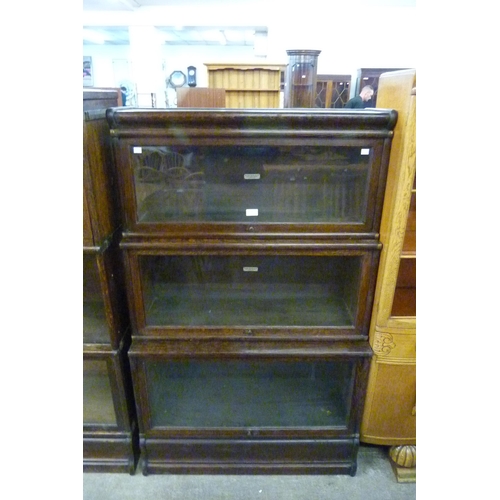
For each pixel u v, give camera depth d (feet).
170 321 4.60
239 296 5.14
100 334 4.50
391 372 4.55
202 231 4.07
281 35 16.60
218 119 3.66
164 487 4.77
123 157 3.80
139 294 4.32
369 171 3.93
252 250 4.14
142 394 4.62
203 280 5.10
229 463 4.92
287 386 5.44
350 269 4.69
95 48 30.37
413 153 3.67
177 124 3.70
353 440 4.81
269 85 7.40
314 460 4.93
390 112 3.69
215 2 16.40
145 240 4.09
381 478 4.91
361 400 4.64
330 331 4.50
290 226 4.07
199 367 5.39
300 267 5.00
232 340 4.51
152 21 17.51
